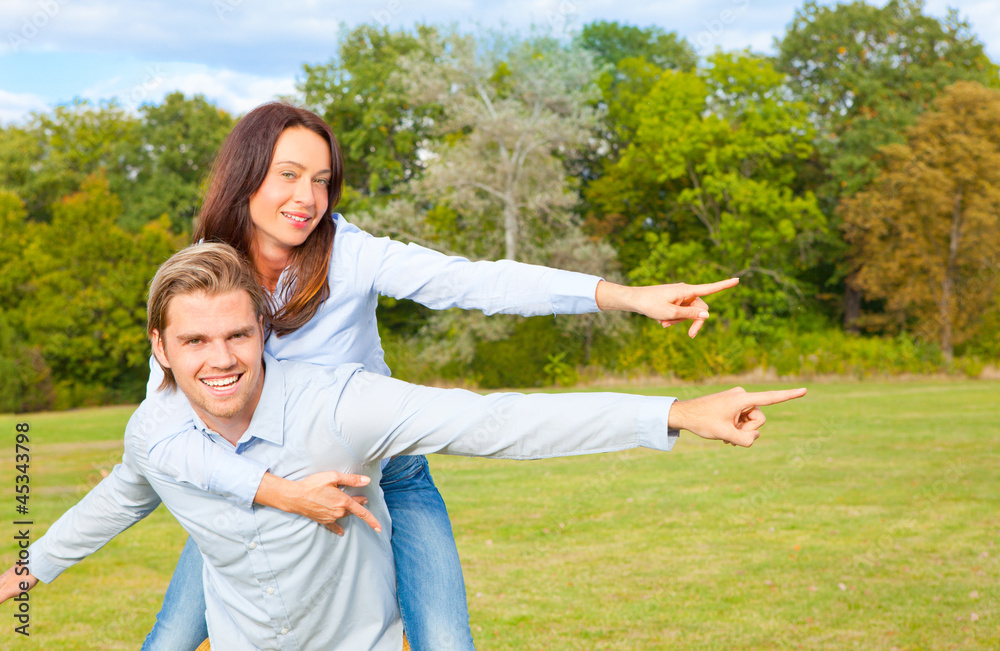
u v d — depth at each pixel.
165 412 1.88
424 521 2.25
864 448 11.90
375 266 2.09
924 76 33.34
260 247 2.08
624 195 32.28
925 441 12.50
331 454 1.82
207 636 2.35
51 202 34.56
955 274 28.73
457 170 25.42
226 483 1.76
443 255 2.09
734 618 5.26
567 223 26.64
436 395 1.81
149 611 5.50
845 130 33.34
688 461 11.12
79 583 6.12
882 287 30.03
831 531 7.37
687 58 36.84
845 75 33.66
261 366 1.82
